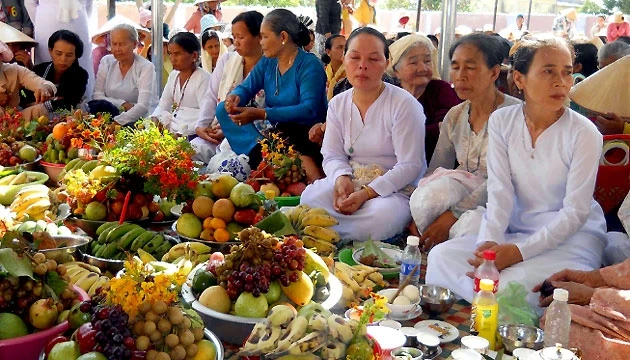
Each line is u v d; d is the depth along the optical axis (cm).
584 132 306
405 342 240
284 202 413
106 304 200
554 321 243
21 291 223
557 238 299
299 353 197
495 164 328
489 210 321
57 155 466
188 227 330
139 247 315
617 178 379
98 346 191
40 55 690
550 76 300
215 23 966
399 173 388
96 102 630
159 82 716
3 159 457
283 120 481
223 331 239
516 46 345
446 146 394
